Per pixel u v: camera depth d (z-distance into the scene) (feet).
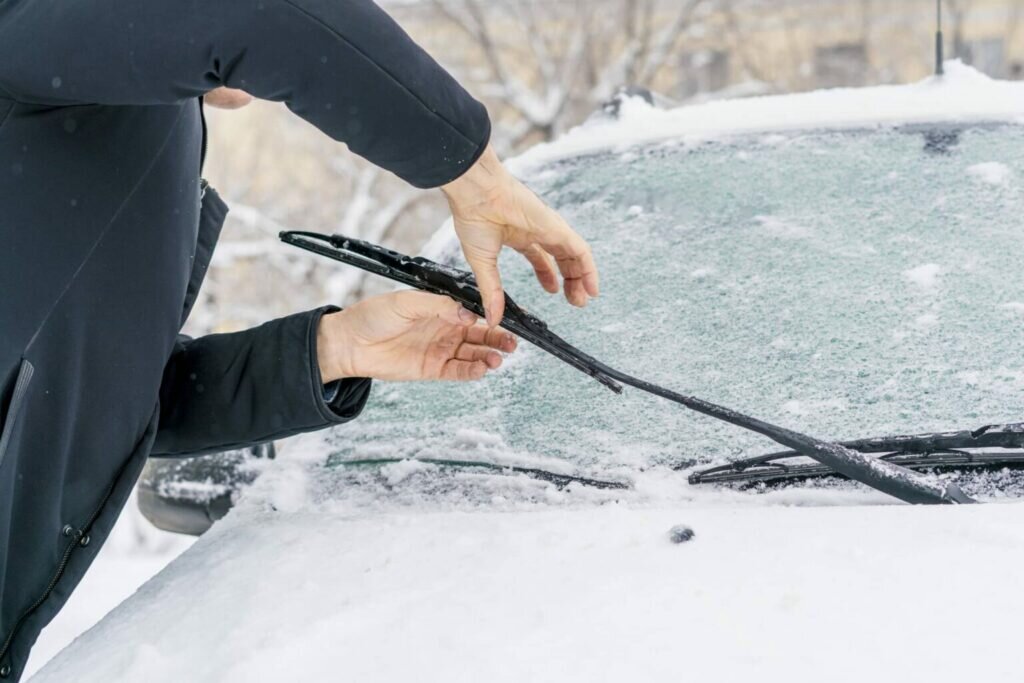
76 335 5.53
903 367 6.31
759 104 8.94
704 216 7.81
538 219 5.49
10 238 5.32
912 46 39.29
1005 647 4.33
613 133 9.04
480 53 35.81
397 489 6.52
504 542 5.53
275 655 4.82
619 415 6.57
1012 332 6.37
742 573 4.98
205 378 6.45
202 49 4.76
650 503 5.93
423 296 6.11
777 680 4.27
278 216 31.68
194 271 6.49
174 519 7.78
